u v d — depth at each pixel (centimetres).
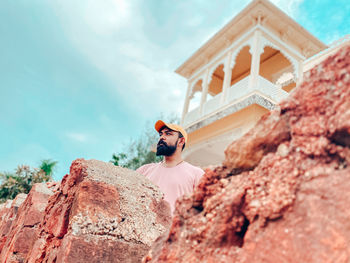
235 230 79
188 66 1280
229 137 877
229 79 984
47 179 1516
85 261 138
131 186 181
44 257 175
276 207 71
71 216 156
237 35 1030
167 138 289
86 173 170
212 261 76
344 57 78
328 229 61
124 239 154
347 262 57
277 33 977
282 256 65
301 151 77
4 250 306
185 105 1227
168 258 86
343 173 67
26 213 283
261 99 819
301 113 81
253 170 88
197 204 94
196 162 1202
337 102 74
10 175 1468
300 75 957
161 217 180
